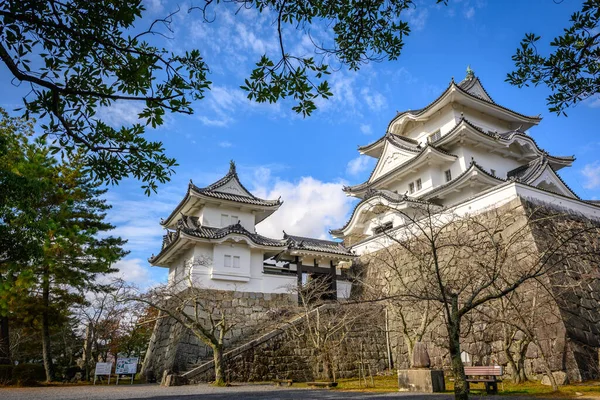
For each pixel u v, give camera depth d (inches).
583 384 545.3
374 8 293.7
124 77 257.1
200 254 977.5
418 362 568.1
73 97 259.9
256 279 1019.3
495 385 489.4
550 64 299.1
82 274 902.4
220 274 969.5
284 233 1154.7
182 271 1032.2
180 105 249.4
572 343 613.0
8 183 464.8
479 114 1346.0
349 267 1159.0
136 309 922.1
